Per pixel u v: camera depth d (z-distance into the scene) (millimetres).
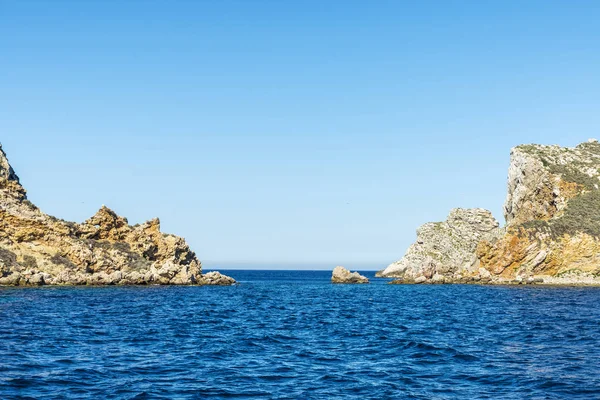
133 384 27984
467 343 42156
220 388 27609
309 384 28703
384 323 57469
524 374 30500
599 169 152000
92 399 25141
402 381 29344
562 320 57688
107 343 40844
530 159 153375
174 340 43312
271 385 28438
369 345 41656
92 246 126938
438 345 41094
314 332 49781
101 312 64688
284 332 49625
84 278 119938
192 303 83938
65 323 52406
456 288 133000
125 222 138250
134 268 131750
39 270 115688
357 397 26219
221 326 53812
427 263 171375
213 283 150875
